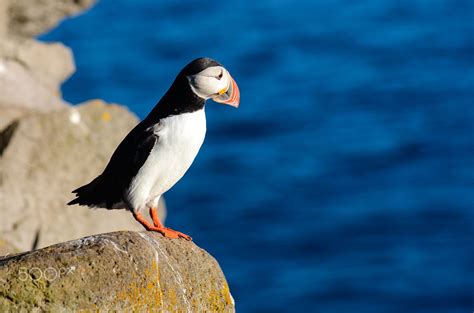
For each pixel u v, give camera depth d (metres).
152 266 6.96
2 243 9.77
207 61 7.79
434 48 40.56
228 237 24.72
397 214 25.86
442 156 29.69
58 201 13.66
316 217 25.78
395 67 38.59
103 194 8.15
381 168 28.92
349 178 28.33
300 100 34.94
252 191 27.22
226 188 27.44
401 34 42.41
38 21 17.20
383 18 44.66
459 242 24.30
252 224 25.34
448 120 32.62
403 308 21.56
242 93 35.84
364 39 42.03
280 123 32.47
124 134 14.70
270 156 29.84
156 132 7.77
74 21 43.03
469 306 21.61
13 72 15.16
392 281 22.61
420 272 22.92
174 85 7.84
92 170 14.12
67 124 14.19
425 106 34.16
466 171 28.44
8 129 14.09
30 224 13.27
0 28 16.77
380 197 26.95
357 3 46.59
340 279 22.64
